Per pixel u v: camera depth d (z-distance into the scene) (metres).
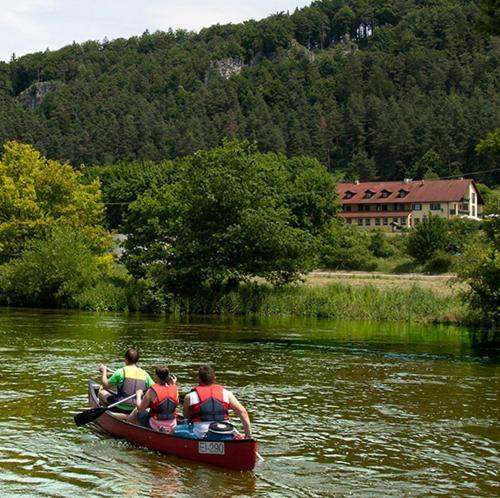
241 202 45.94
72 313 43.75
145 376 13.94
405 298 42.88
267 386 18.69
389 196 133.12
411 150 166.25
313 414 15.45
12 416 14.73
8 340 27.83
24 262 49.28
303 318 42.53
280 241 44.97
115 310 46.75
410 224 129.25
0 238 53.09
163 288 46.09
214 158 48.22
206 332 32.50
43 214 54.44
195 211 46.72
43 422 14.28
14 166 56.28
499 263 31.66
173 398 12.66
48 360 22.31
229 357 23.97
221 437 11.47
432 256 76.94
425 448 12.88
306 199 80.88
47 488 10.39
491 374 21.14
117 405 13.61
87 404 16.00
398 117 178.88
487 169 156.00
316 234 81.69
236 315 44.44
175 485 10.56
